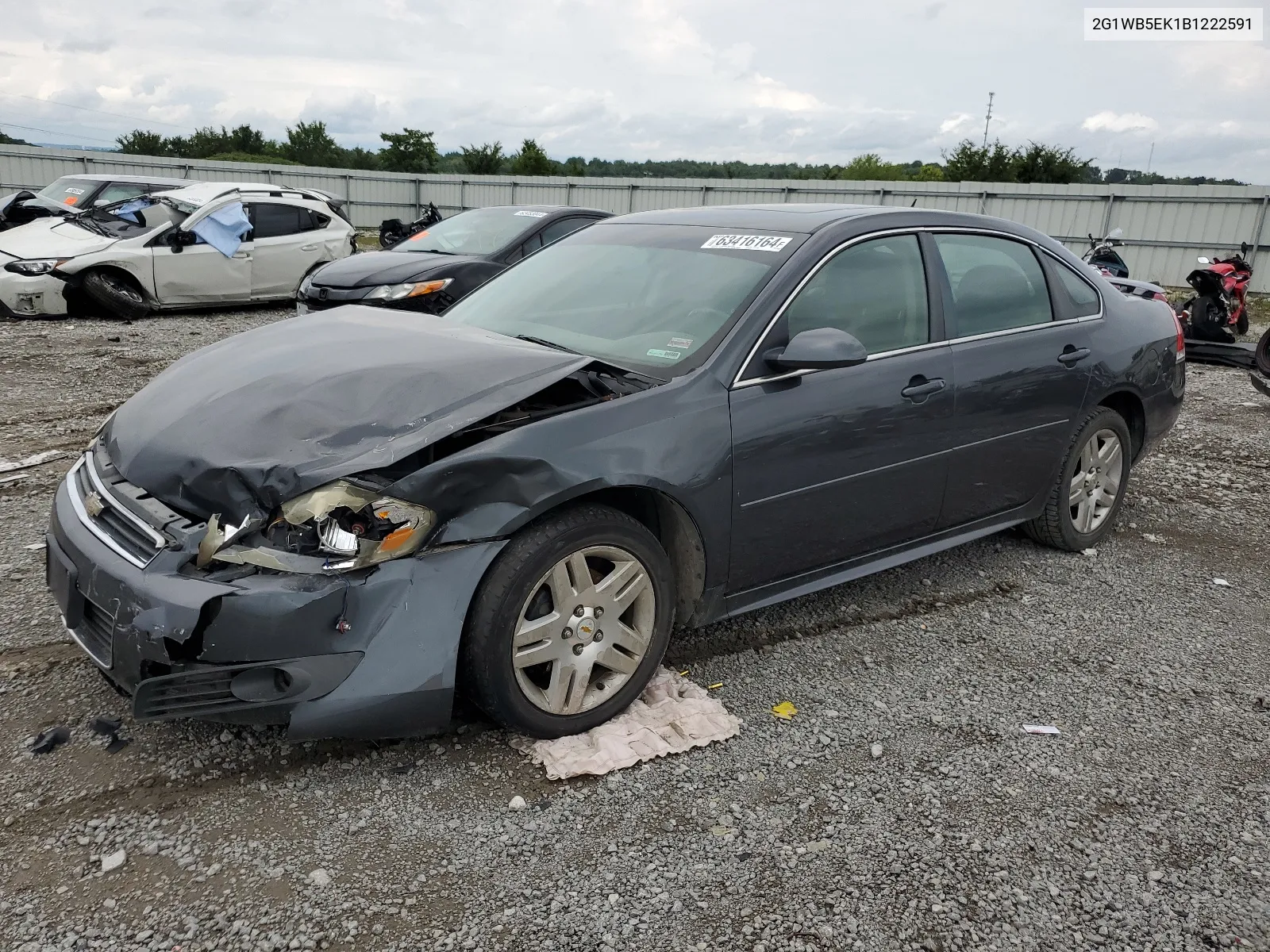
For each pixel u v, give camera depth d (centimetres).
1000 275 429
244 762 283
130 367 871
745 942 226
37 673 326
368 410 277
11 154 2586
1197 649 393
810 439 341
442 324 371
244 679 250
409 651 260
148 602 248
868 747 311
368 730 263
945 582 452
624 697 312
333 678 254
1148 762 310
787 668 362
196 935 219
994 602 432
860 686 351
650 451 299
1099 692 355
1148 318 503
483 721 310
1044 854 262
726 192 2828
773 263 355
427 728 272
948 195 2536
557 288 400
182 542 254
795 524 348
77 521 284
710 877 247
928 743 315
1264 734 330
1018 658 379
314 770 281
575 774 284
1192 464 683
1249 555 505
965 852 262
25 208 1362
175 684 247
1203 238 2230
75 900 227
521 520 274
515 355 310
